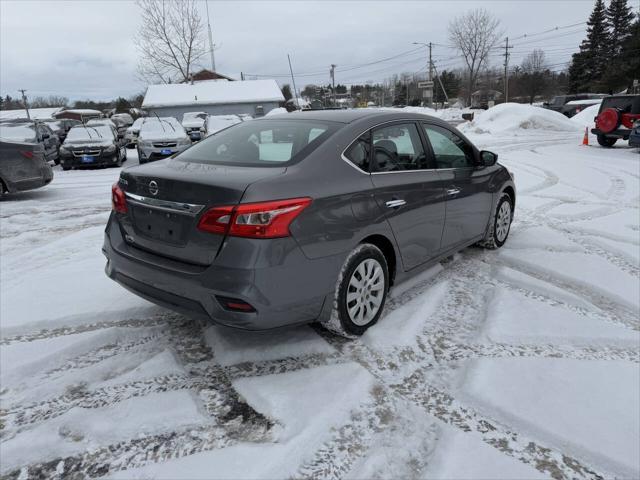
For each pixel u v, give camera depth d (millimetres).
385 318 3611
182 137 15258
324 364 3029
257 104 41750
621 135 15500
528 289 4234
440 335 3410
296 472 2186
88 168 14875
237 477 2148
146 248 3086
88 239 6008
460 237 4418
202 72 58500
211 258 2719
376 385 2824
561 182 9648
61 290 4203
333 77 68188
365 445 2355
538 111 24109
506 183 5148
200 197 2742
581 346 3289
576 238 5758
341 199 3018
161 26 43531
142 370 2971
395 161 3607
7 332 3453
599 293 4215
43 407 2656
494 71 84500
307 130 3395
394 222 3428
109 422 2506
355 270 3150
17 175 8695
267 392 2736
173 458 2270
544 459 2275
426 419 2543
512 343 3301
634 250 5227
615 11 60781
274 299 2709
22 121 15258
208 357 3143
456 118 45438
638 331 3514
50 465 2236
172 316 3699
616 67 48906
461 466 2217
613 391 2783
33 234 6285
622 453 2297
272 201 2674
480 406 2639
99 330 3393
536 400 2680
